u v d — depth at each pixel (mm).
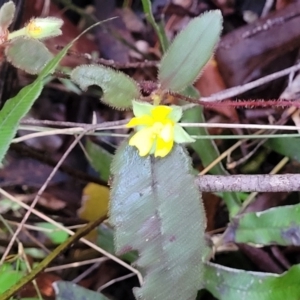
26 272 250
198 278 188
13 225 271
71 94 297
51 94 296
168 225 187
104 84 186
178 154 188
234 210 249
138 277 259
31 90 163
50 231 260
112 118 292
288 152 257
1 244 262
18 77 281
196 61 192
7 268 247
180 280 188
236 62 272
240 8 285
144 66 282
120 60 291
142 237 188
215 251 250
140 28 294
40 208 282
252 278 225
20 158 284
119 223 188
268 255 257
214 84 272
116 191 188
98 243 263
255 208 252
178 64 193
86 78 184
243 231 238
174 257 188
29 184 283
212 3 290
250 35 272
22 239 270
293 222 220
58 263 267
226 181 206
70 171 268
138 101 188
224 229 261
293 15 268
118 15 294
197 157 280
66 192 285
